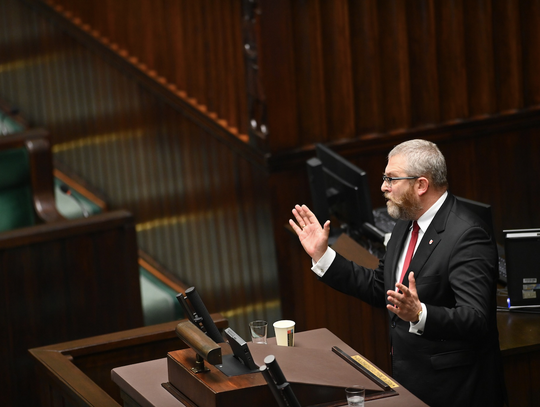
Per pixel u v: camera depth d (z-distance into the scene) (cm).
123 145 2506
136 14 2362
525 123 2044
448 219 1059
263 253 2042
